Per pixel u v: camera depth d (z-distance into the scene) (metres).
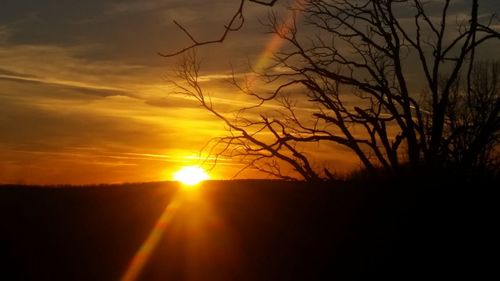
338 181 16.67
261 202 16.45
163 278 13.88
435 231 13.55
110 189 21.42
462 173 15.98
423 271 12.85
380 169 19.58
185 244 15.14
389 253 13.41
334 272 13.30
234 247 14.63
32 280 13.47
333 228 14.62
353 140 19.27
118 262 14.43
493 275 12.45
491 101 18.47
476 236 13.25
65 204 19.12
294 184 17.67
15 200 19.52
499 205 13.96
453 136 17.69
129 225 16.53
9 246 15.30
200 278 13.93
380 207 14.77
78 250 15.12
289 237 14.70
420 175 15.81
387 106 19.14
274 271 13.62
